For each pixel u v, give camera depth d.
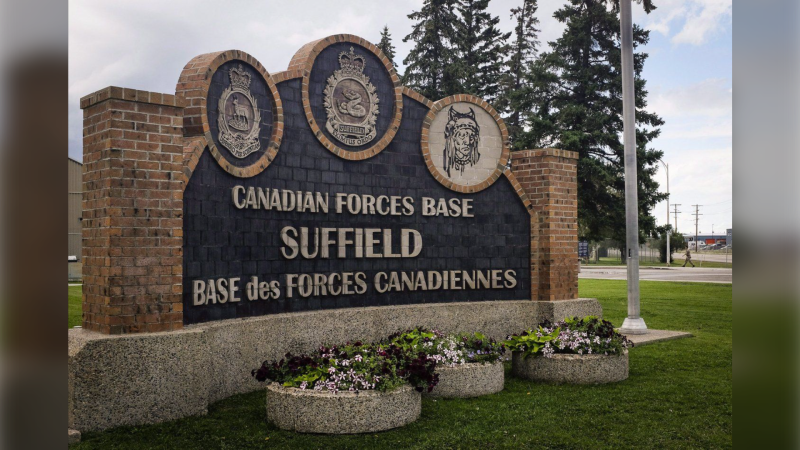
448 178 11.12
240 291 8.35
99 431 6.18
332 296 9.62
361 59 10.26
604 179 24.28
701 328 14.18
